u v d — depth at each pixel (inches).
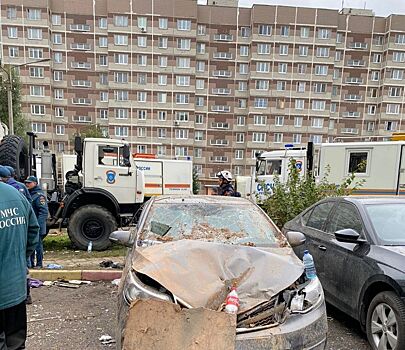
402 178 458.9
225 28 1898.4
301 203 283.1
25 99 1811.0
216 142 1939.0
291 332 96.7
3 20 1770.4
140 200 345.7
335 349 136.7
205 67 1909.4
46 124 1844.2
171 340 90.1
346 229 154.0
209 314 92.7
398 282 123.3
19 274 106.6
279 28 1871.3
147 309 94.2
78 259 274.5
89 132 1690.5
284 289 103.2
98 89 1886.1
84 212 312.3
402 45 1911.9
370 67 1962.4
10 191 107.7
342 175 495.2
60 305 177.0
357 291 143.6
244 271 107.9
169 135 1888.5
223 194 291.3
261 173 597.9
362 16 1936.5
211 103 1927.9
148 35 1829.5
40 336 143.1
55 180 359.9
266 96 1898.4
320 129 1924.2
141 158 732.7
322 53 1897.1
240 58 1916.8
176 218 150.6
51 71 1840.6
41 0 1776.6
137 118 1865.2
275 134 1919.3
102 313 167.3
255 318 96.0
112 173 333.4
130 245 149.6
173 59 1856.5
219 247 119.4
